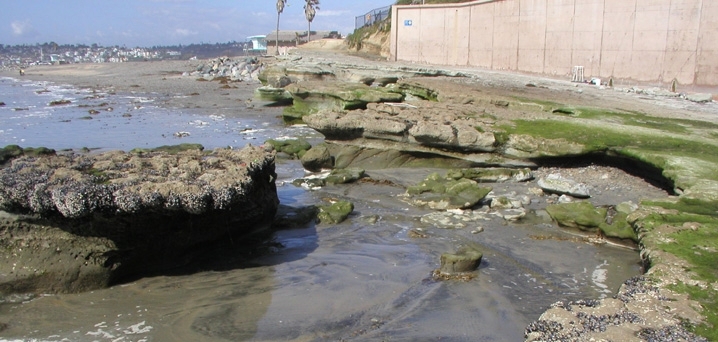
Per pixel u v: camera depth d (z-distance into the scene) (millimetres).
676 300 6031
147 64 70938
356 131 15680
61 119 25594
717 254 7176
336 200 12492
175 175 8539
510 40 38625
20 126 23500
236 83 44438
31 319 7160
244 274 8484
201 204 7941
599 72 32000
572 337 5375
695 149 13141
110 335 6727
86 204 7410
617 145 13406
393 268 8539
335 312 7129
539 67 36156
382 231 10305
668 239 7699
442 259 8352
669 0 28203
